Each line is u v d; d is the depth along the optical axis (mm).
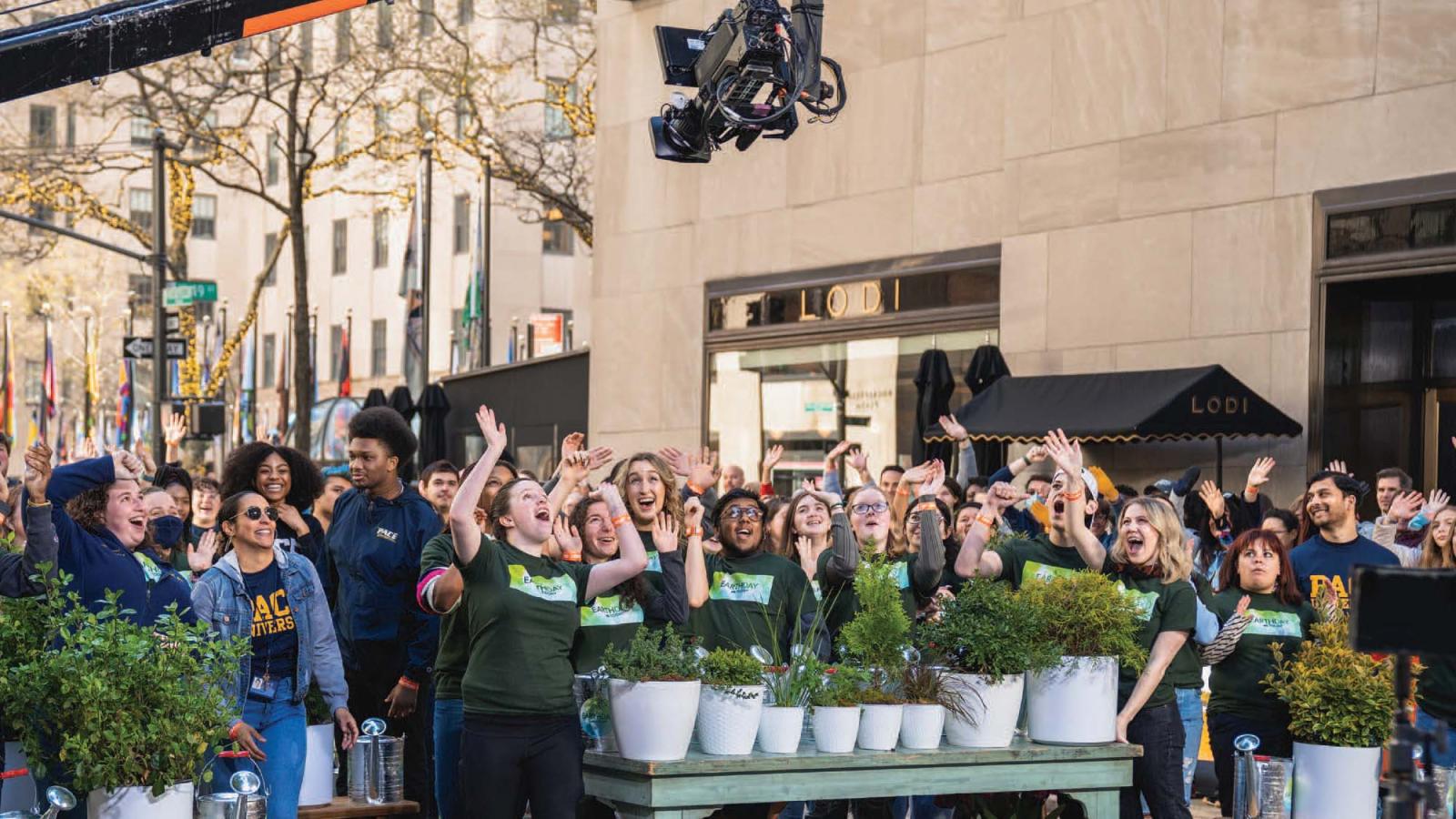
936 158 18719
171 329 26859
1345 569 9664
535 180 35969
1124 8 16750
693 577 8219
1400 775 5082
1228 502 12312
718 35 8805
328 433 34625
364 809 8008
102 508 7566
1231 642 8492
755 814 8094
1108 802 7816
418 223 33250
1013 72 17828
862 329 19422
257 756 7430
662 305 22312
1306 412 15008
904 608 8883
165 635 7004
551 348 37188
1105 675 7781
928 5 18891
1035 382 16266
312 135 58406
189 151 53156
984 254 18109
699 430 21672
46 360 45094
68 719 6797
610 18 23297
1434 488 15078
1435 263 14172
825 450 19953
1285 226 15305
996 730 7617
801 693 7289
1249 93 15656
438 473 9984
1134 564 8297
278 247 41750
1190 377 15008
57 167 39781
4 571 7332
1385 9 14688
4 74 7559
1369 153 14734
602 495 8188
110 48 7633
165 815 6816
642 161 22734
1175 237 16172
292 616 7871
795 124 8867
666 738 6875
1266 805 8031
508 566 7160
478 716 7074
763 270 20859
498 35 44719
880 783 7305
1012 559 8906
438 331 51938
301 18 7789
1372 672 8109
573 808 7078
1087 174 17016
